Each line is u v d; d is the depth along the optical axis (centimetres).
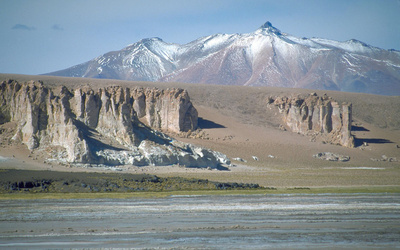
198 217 14488
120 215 14762
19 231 12531
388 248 11188
